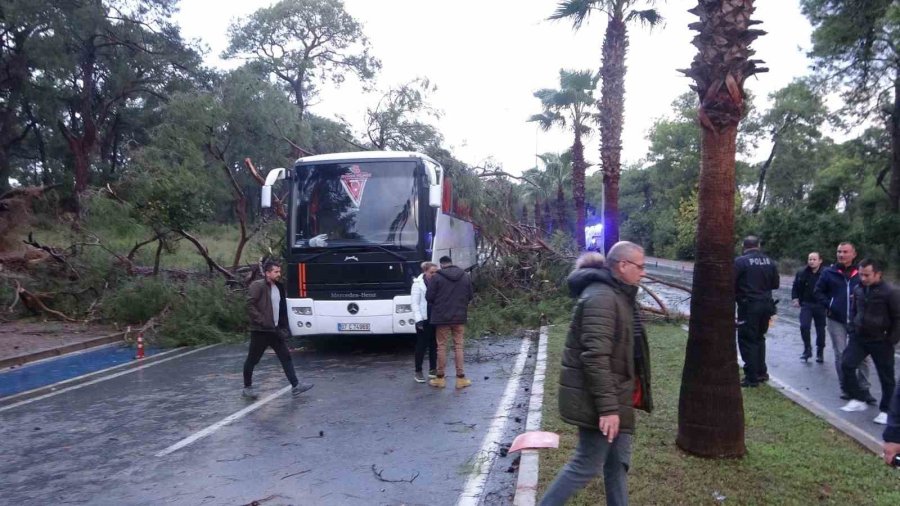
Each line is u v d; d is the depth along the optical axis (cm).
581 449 399
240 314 1402
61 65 3362
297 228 1126
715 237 545
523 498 496
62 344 1251
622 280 395
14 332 1362
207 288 1430
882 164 3188
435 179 1154
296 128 1903
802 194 4772
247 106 1841
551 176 4103
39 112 3728
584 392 389
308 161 1147
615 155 1720
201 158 1672
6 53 3569
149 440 695
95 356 1204
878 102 2588
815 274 1016
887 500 472
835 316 804
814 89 2527
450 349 1210
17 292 1488
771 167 4697
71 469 611
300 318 1107
